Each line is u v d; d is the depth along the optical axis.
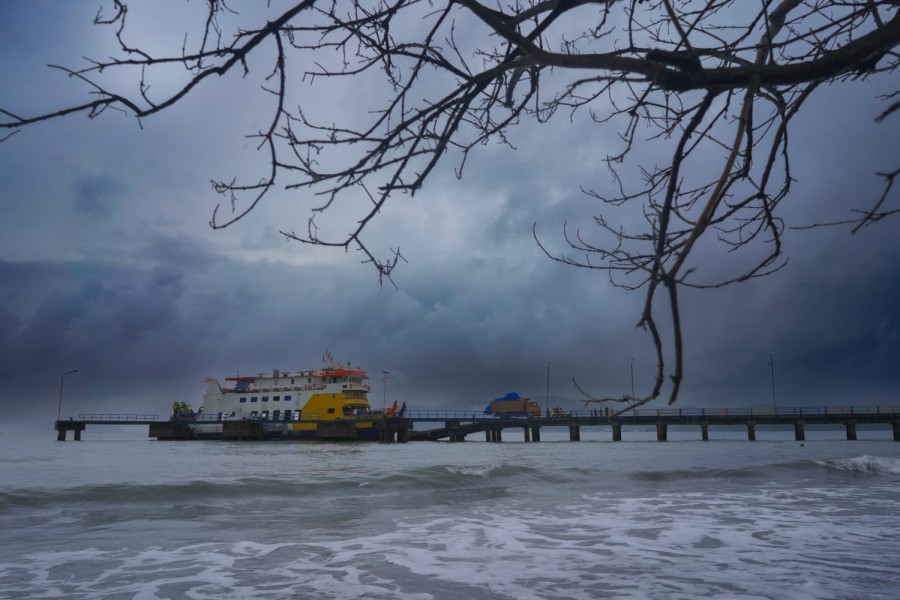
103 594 5.04
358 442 58.84
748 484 13.37
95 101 1.43
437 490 12.15
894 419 54.25
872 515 9.13
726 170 1.26
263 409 62.03
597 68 1.44
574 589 5.14
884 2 1.72
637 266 1.81
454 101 1.78
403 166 1.85
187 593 5.05
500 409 65.50
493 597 4.91
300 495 11.23
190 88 1.51
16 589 5.18
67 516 8.89
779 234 1.97
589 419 59.00
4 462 22.78
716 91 1.44
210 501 10.34
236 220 1.74
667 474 14.66
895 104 1.26
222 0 1.52
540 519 8.80
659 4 1.90
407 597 4.92
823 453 30.75
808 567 5.91
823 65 1.35
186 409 67.62
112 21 1.46
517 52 1.73
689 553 6.55
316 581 5.40
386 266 1.91
